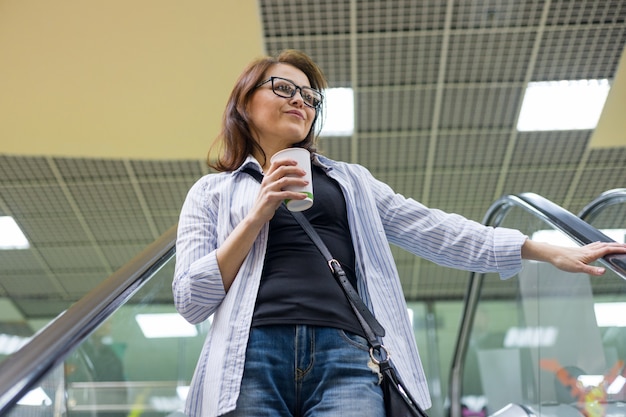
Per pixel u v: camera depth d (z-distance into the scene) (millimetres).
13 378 1365
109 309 1928
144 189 7383
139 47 5414
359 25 5223
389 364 1510
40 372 1451
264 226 1649
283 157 1602
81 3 5004
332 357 1470
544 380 3691
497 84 5934
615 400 2777
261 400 1429
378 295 1655
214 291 1576
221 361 1475
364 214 1783
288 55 2062
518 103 6176
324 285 1553
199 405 1494
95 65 5574
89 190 7387
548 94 6066
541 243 1760
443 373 9172
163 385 3223
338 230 1706
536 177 7367
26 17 5098
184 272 1633
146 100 5953
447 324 9555
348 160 7090
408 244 1881
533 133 6598
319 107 1997
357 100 6117
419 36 5352
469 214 8219
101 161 6895
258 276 1576
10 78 5672
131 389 2885
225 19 5168
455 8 5090
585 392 3088
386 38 5359
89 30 5238
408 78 5852
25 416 1746
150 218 8000
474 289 4820
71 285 9625
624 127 6398
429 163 7125
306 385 1465
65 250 8711
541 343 3723
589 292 2971
